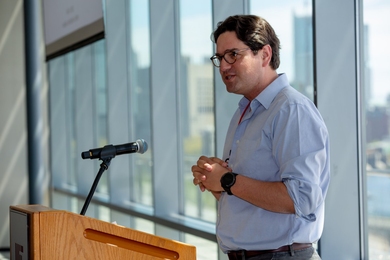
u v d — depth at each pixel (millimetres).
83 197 8523
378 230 3500
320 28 3490
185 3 5566
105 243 1962
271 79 2365
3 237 8578
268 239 2244
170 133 5902
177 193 5949
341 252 3574
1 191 8633
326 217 3555
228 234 2357
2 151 8656
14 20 8711
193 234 5098
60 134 9859
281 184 2102
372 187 3518
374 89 3455
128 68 6977
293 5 4082
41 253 1865
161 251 2021
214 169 2242
